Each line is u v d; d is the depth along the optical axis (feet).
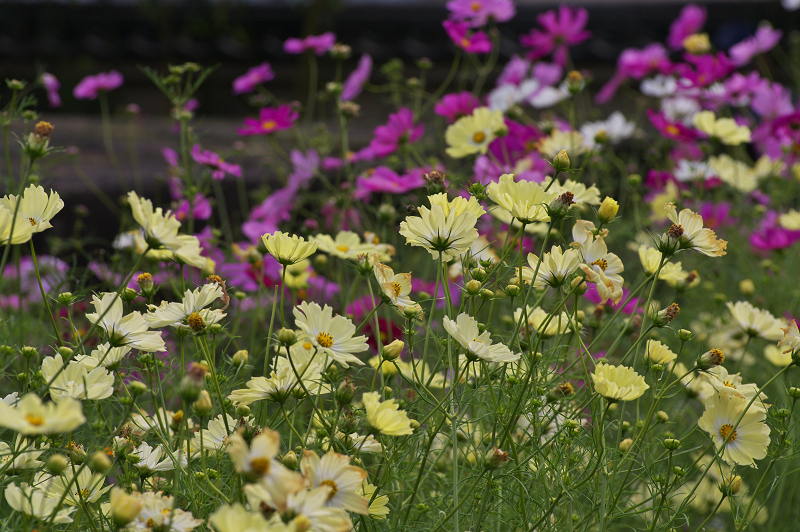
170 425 7.49
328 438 7.48
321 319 7.37
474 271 7.68
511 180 7.60
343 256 8.32
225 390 7.68
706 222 10.41
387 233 9.21
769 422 7.89
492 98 11.69
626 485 7.91
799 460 8.45
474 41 10.38
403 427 7.21
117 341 7.35
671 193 9.87
